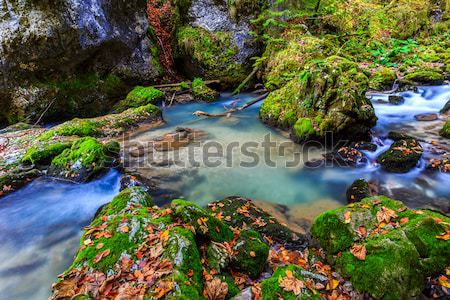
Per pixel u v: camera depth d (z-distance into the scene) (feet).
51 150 20.49
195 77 42.11
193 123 29.63
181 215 11.26
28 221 15.64
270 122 27.02
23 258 13.09
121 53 34.94
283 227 13.32
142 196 13.91
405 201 15.51
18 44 25.59
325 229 11.37
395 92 32.17
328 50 33.32
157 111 30.35
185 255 9.57
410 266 9.06
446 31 48.14
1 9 24.73
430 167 17.92
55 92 29.22
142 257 9.72
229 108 34.19
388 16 47.98
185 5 41.16
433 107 28.27
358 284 9.21
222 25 39.78
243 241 11.25
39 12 26.07
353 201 15.62
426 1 51.08
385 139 22.52
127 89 36.78
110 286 8.94
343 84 21.85
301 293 8.82
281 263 11.39
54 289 9.11
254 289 9.44
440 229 10.11
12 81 26.71
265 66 37.50
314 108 23.06
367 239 10.26
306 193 17.08
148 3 42.14
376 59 40.93
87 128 25.04
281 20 38.96
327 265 10.66
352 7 47.01
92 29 29.60
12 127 26.55
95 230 11.39
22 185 18.45
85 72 31.81
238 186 18.03
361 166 19.33
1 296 11.16
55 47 27.48
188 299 8.24
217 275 9.95
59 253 13.39
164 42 42.73
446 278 9.21
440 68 36.14
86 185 18.49
